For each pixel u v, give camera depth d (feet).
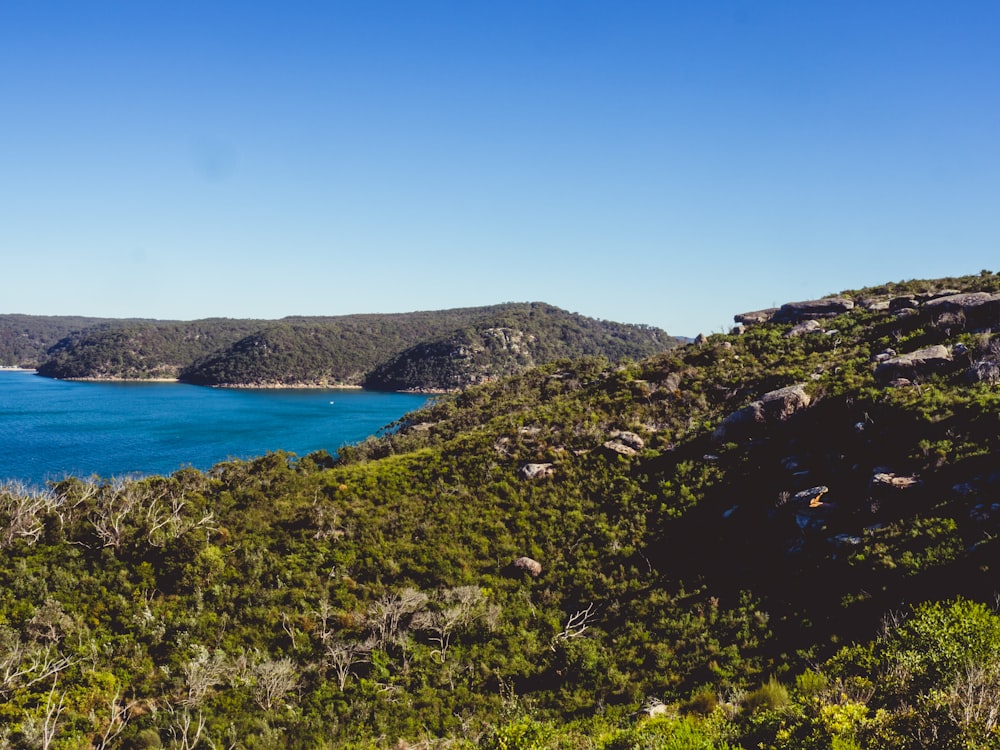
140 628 72.49
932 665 34.71
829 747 29.19
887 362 95.66
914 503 65.31
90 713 59.67
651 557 80.94
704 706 48.93
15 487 146.51
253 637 72.79
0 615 70.90
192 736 57.31
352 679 65.72
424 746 55.31
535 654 68.08
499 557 88.17
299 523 97.71
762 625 61.16
